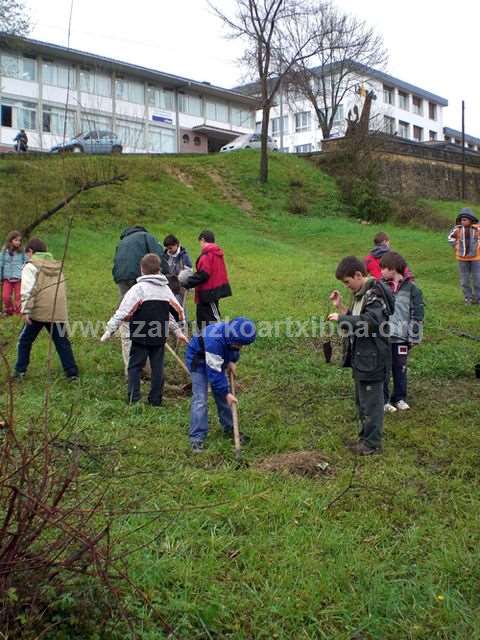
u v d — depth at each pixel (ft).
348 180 87.56
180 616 9.70
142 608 9.61
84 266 44.91
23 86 117.60
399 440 18.01
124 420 18.74
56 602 8.98
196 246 56.03
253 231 69.56
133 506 12.64
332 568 11.12
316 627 9.77
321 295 38.99
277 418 19.36
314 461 15.93
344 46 112.68
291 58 104.83
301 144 181.16
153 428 18.25
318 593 10.47
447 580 10.97
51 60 121.19
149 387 23.00
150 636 9.12
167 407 20.52
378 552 11.83
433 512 13.39
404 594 10.57
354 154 92.68
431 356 27.27
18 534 8.30
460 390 23.39
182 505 12.93
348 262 17.21
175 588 10.32
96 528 11.09
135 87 139.13
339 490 14.23
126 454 15.66
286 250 58.90
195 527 12.20
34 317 21.90
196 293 27.20
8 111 116.37
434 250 60.54
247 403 20.97
